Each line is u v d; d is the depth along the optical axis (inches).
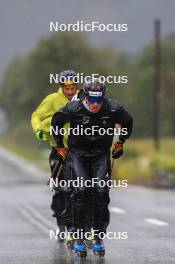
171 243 1288.1
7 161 7229.3
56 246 1263.5
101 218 1133.7
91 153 1131.9
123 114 1120.8
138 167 4173.2
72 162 1135.0
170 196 2573.8
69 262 1086.4
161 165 3996.1
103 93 1103.6
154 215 1844.2
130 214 1882.4
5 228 1563.7
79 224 1132.5
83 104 1112.2
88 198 1190.3
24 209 2048.5
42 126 1300.4
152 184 3484.3
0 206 2167.8
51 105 1299.2
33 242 1321.4
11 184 3609.7
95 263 1075.3
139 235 1413.6
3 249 1231.5
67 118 1123.9
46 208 2073.1
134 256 1136.8
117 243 1293.1
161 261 1086.4
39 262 1087.0
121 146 1149.1
